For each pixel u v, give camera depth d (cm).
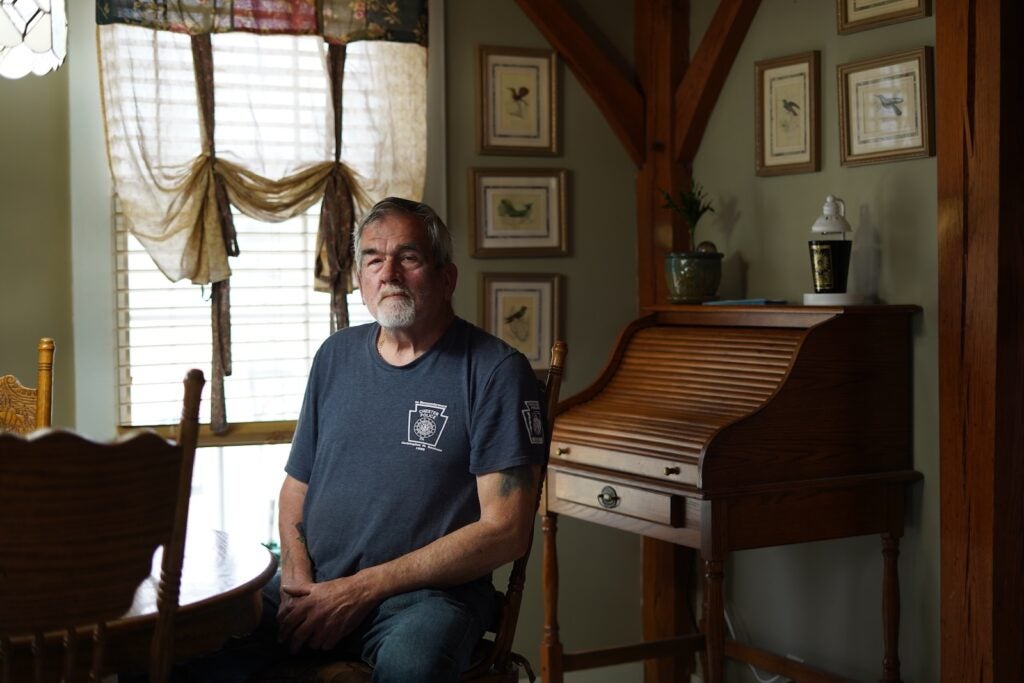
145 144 336
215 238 343
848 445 311
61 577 162
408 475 237
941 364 296
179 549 173
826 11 344
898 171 320
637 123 406
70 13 335
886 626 316
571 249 402
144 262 347
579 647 405
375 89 362
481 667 238
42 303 337
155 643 174
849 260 328
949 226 292
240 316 357
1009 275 282
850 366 311
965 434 290
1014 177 281
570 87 400
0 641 164
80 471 159
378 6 360
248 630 200
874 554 334
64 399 340
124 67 334
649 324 370
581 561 404
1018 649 289
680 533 300
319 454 251
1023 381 286
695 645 370
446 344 244
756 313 333
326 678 222
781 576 370
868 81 326
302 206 353
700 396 326
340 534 242
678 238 398
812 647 358
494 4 387
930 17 310
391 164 363
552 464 339
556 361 252
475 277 388
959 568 293
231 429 355
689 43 398
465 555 227
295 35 351
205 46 341
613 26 409
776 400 299
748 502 295
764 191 369
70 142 337
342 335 260
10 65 232
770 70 362
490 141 387
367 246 243
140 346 347
